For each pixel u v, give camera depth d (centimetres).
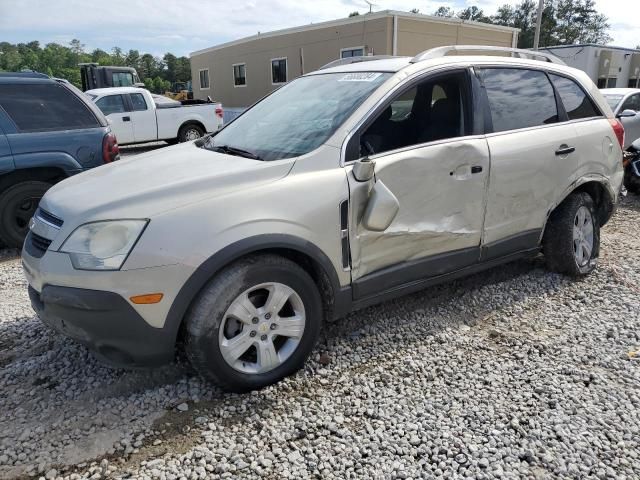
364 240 312
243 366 286
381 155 316
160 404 282
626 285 434
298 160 297
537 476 231
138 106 1396
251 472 236
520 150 377
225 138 379
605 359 322
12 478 231
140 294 251
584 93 442
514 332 359
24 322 379
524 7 6025
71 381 304
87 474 233
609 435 255
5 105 536
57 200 296
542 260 486
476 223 364
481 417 269
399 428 262
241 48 2470
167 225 257
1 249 582
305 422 267
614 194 461
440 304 401
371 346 341
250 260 275
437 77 351
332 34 1936
